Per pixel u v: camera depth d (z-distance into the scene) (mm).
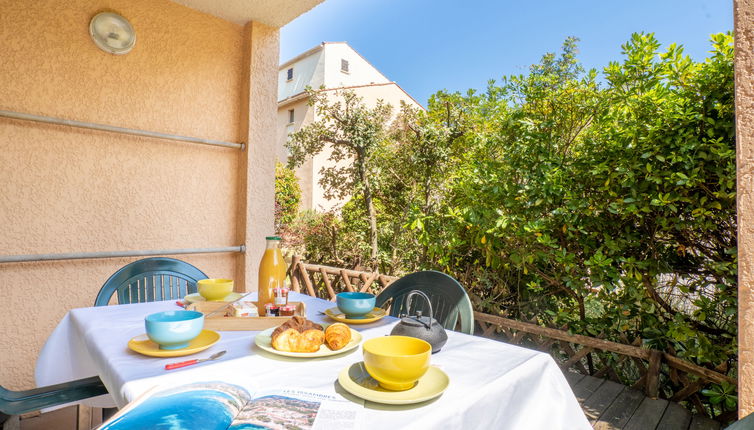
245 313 1248
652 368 2102
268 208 2883
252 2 2543
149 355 926
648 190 2150
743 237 1025
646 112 2143
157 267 1862
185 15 2572
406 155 5551
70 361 1381
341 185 6535
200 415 610
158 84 2463
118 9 2311
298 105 11281
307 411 653
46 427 1857
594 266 2264
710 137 1914
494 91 3980
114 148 2305
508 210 2584
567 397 947
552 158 2461
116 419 599
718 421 1893
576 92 2537
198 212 2641
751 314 1008
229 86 2777
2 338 1978
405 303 1636
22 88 2020
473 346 1043
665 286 2229
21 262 2025
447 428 664
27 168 2039
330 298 3412
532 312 2699
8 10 1985
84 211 2205
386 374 704
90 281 2229
